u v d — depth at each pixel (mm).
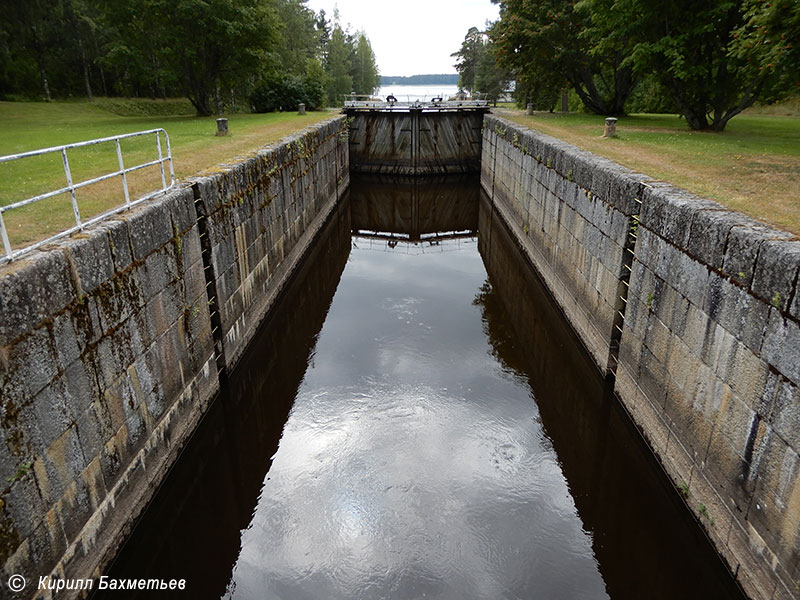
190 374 8352
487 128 26922
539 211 15625
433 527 7094
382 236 22172
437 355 11703
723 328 6066
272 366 11203
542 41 24812
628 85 26188
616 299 9344
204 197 8781
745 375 5656
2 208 4668
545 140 15211
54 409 5039
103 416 5891
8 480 4441
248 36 27750
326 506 7484
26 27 35938
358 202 27203
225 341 9828
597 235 10414
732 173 10297
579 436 9141
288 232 15078
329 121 22953
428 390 10297
